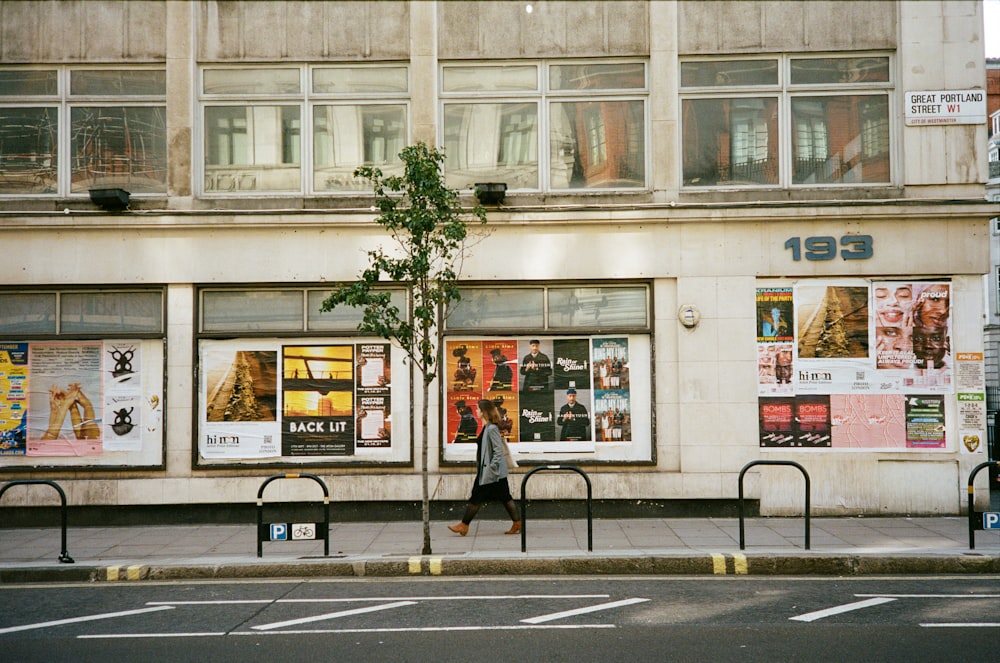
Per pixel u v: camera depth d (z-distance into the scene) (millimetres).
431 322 11031
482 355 14461
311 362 14469
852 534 12391
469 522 12812
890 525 13195
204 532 13406
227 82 14984
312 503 14234
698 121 14859
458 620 8227
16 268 14336
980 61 14328
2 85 14945
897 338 14211
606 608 8680
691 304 14320
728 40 14750
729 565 10672
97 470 14273
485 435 12656
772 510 14164
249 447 14398
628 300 14531
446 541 12219
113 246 14375
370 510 14242
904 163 14367
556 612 8531
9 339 14461
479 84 14930
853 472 14141
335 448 14398
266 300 14562
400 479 14180
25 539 12930
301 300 14562
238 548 11961
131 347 14461
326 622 8211
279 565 10766
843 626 7859
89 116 14961
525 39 14859
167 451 14297
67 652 7230
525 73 14945
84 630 8000
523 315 14539
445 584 10102
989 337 41281
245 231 14414
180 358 14367
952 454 14094
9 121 14953
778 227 14312
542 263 14367
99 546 12242
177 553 11633
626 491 14188
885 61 14703
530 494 14250
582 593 9469
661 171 14594
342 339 14469
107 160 14938
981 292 14141
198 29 14930
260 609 8812
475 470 14305
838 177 14719
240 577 10711
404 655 7039
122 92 14945
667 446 14320
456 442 14383
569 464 14305
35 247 14359
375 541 12320
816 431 14211
